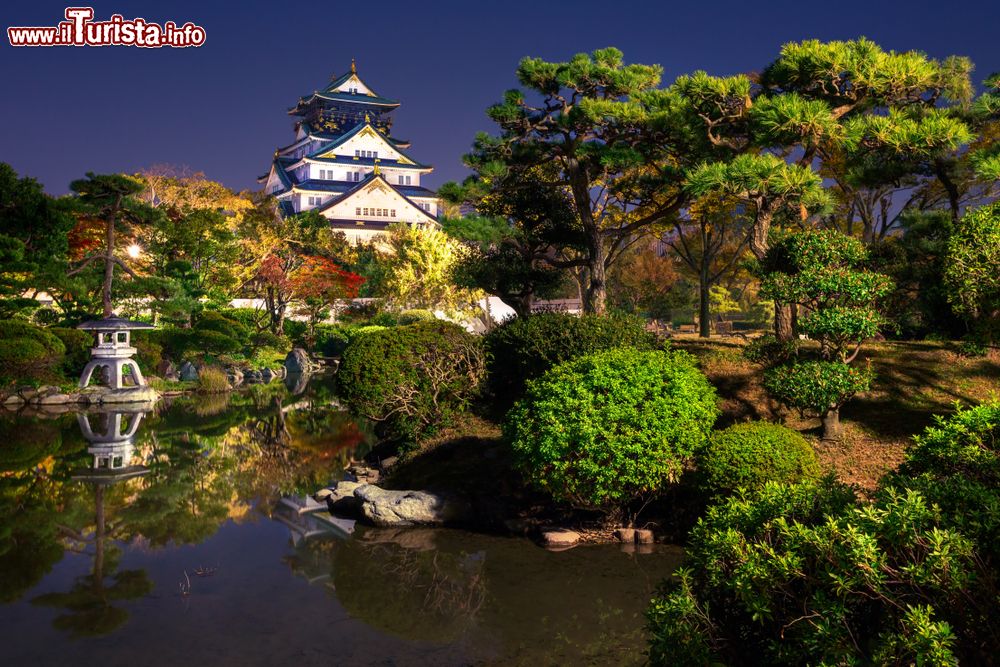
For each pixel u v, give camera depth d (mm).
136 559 9859
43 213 29266
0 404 25812
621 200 23938
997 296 9891
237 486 14094
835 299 11555
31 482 14422
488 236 19797
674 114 17734
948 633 3621
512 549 10148
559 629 7484
